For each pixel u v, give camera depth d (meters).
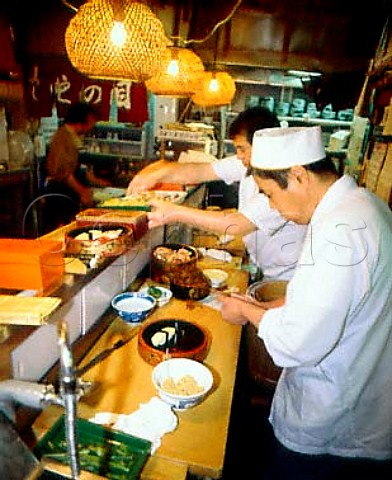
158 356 1.91
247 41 4.76
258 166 1.75
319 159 1.72
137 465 1.33
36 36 4.91
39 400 1.13
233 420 3.18
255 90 7.66
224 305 2.11
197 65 3.61
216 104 4.98
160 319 2.21
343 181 1.76
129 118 5.79
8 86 5.68
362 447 1.87
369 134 4.44
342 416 1.80
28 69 5.23
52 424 1.53
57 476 1.25
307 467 1.94
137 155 7.91
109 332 2.22
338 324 1.57
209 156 4.86
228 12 4.48
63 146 4.50
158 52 2.57
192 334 2.13
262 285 2.76
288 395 1.98
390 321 1.72
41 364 1.66
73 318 1.90
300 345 1.58
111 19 2.31
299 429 1.89
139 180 3.31
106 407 1.65
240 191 3.33
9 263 1.66
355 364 1.72
